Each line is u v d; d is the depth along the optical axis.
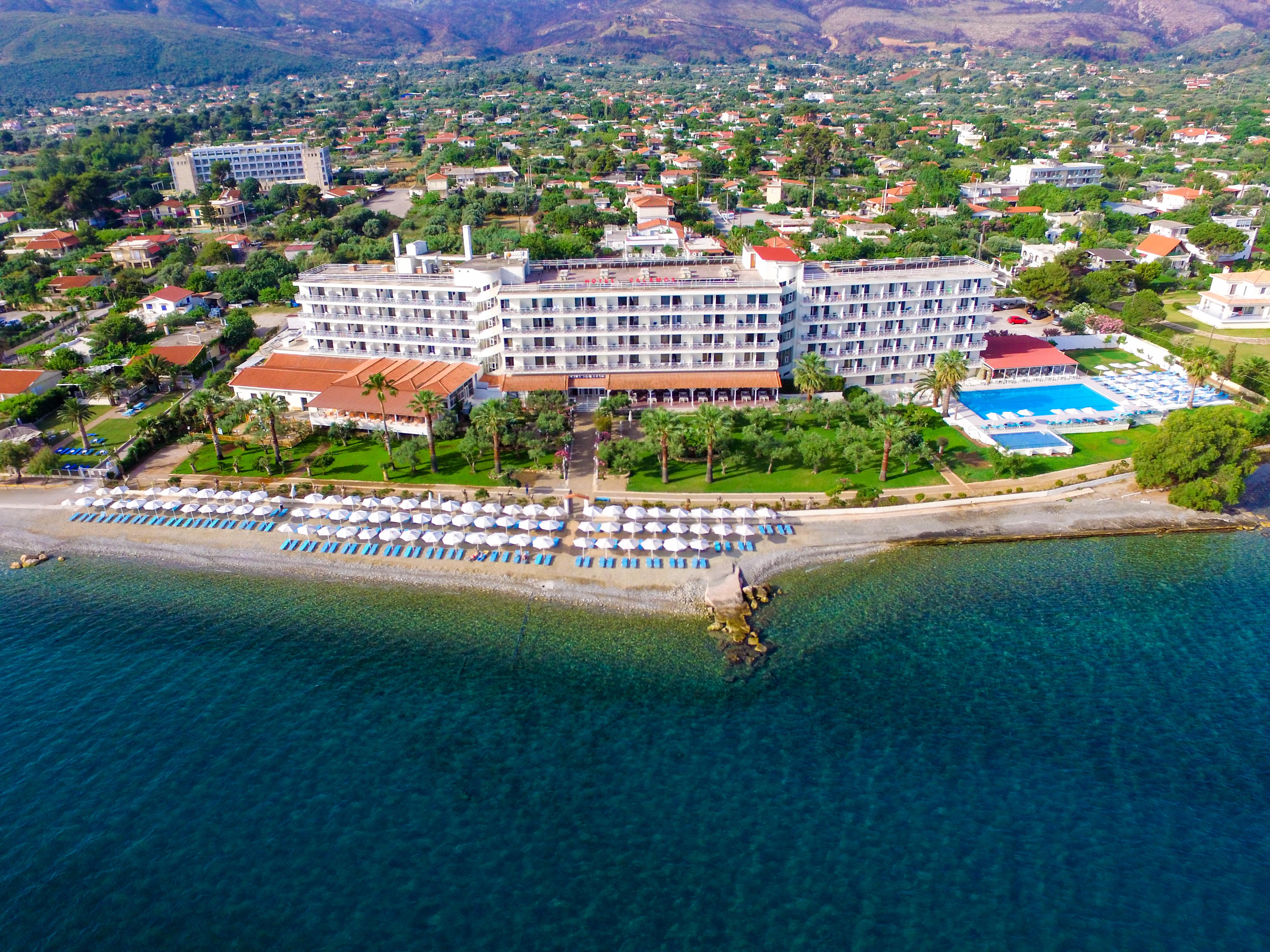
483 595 90.19
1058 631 84.62
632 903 57.28
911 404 130.50
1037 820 63.41
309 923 56.00
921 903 57.22
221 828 63.09
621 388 131.25
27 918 56.53
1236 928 55.31
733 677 78.44
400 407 122.44
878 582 92.31
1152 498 108.38
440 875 59.34
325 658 81.50
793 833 62.47
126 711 74.75
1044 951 53.84
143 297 196.75
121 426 132.00
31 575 95.25
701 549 95.44
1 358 166.00
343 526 101.69
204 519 105.19
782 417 127.12
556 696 76.19
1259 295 173.75
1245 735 71.06
